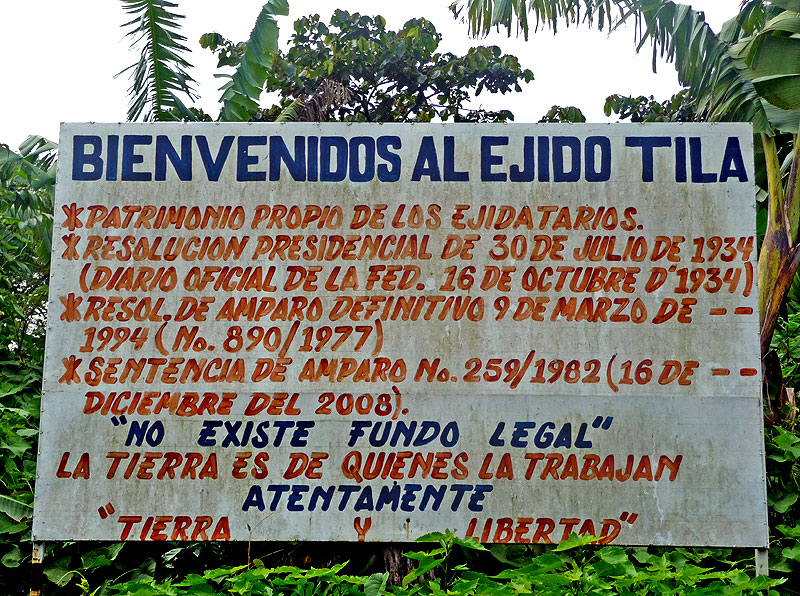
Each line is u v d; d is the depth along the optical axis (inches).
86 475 282.0
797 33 314.5
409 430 282.8
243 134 292.8
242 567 272.8
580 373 283.6
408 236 288.7
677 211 287.9
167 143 292.7
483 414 283.1
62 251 288.7
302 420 283.6
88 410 284.0
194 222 289.9
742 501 278.8
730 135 289.9
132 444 283.1
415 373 284.5
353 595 273.0
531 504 280.2
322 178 291.0
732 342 283.6
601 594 263.0
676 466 280.4
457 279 287.0
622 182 289.3
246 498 281.6
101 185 291.0
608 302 285.6
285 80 532.4
